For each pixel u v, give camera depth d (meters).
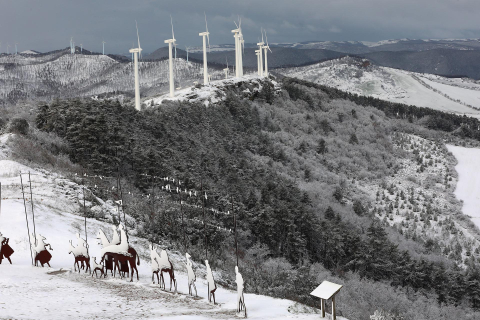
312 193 97.44
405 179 136.25
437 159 154.75
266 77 173.75
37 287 25.27
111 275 30.22
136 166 72.62
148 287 28.00
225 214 61.34
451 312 60.44
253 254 59.97
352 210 99.19
